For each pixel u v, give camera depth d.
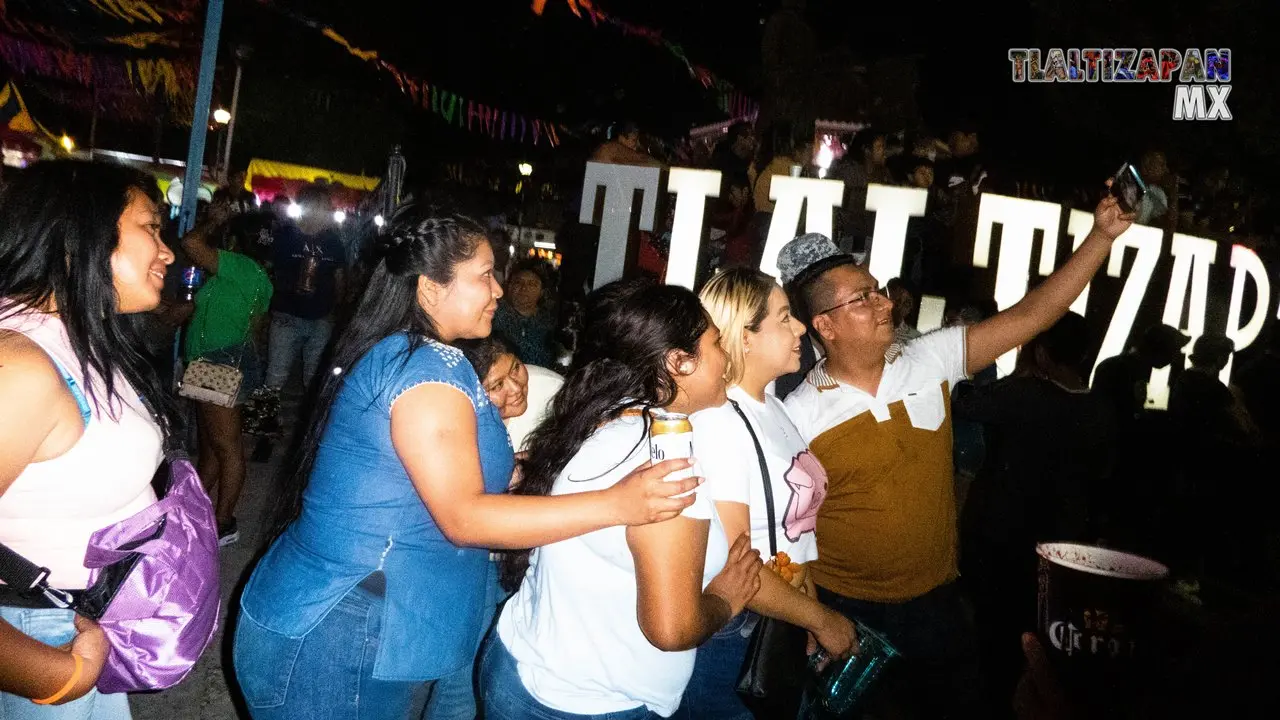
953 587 3.23
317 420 2.25
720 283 2.68
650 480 1.83
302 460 2.28
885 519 3.05
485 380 2.67
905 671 3.21
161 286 2.09
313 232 7.25
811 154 7.82
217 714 3.53
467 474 1.97
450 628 2.15
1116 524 5.18
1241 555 4.43
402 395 1.99
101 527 1.90
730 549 2.21
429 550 2.11
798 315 3.23
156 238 2.03
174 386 5.48
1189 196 9.88
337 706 2.07
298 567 2.10
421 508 2.08
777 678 2.52
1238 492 4.64
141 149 18.36
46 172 1.89
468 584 2.21
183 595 1.99
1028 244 6.36
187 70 17.08
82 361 1.82
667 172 5.26
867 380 3.15
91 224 1.86
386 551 2.06
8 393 1.68
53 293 1.84
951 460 3.23
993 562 4.12
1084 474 4.02
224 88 17.22
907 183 8.43
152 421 2.05
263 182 17.98
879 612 3.10
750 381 2.68
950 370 3.24
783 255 3.27
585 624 1.99
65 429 1.80
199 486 2.14
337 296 7.37
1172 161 11.29
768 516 2.50
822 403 3.13
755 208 7.27
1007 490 4.07
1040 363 4.08
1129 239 6.88
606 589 1.97
